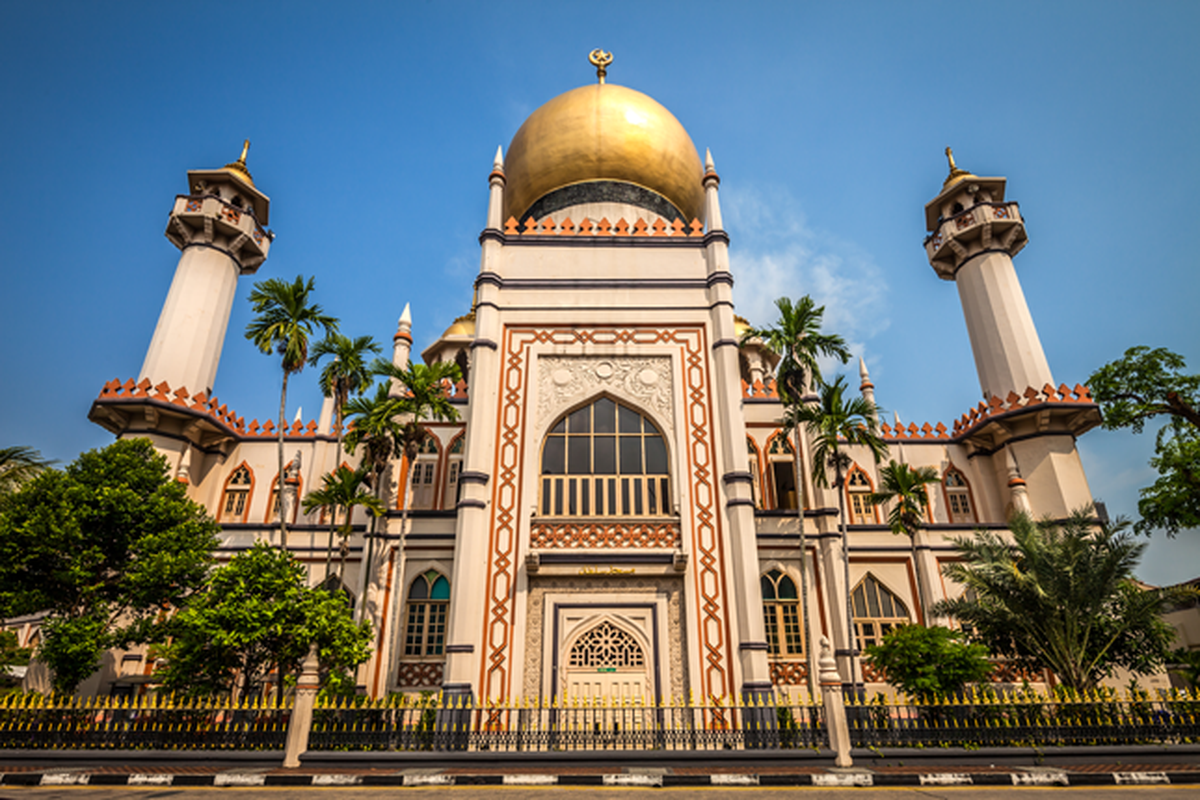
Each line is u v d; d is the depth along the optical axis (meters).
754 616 15.81
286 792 9.74
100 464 17.50
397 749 12.57
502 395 18.31
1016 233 28.80
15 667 23.89
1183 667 21.72
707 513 17.12
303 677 12.35
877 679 21.98
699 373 18.62
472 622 15.66
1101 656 15.46
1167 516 25.88
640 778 10.38
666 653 15.88
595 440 18.19
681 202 24.25
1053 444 24.84
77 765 11.79
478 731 12.91
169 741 12.34
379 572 20.80
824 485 23.17
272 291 21.50
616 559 16.48
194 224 27.56
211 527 18.28
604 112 24.03
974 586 16.61
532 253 19.86
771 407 28.59
